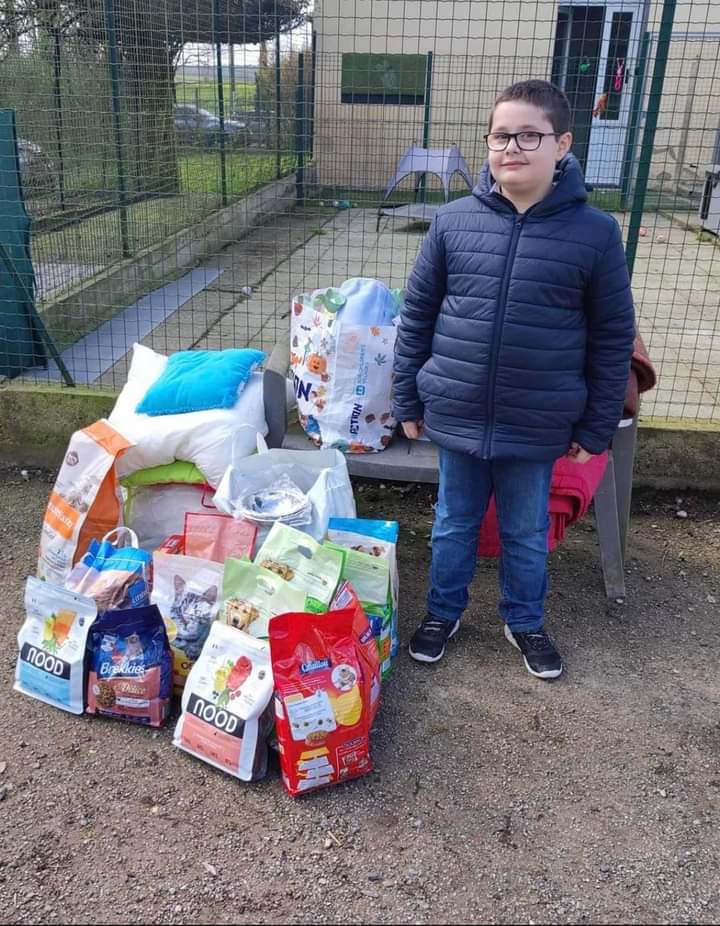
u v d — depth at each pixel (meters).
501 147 2.30
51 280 5.21
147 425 3.06
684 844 2.19
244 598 2.46
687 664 2.94
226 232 8.35
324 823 2.22
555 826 2.24
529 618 2.87
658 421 4.16
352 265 8.05
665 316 6.77
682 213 10.57
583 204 2.41
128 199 6.21
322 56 9.70
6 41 5.12
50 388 4.35
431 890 2.04
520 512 2.69
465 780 2.38
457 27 9.78
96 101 5.69
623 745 2.54
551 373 2.45
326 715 2.24
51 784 2.32
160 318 6.14
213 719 2.35
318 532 2.70
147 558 2.66
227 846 2.15
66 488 2.89
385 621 2.65
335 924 1.95
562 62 9.27
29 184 4.95
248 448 3.04
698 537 3.80
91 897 2.00
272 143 9.34
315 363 3.25
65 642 2.57
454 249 2.48
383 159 10.47
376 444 3.28
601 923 1.98
